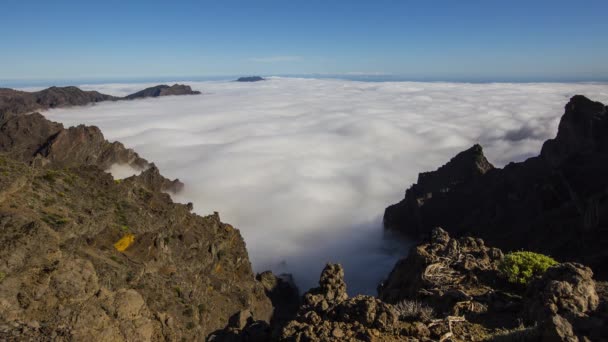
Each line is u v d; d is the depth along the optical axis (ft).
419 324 38.65
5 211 54.65
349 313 39.86
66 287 43.42
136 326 44.65
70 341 37.42
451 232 222.28
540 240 155.33
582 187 167.12
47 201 71.77
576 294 36.63
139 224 92.02
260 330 45.42
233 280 122.42
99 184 98.37
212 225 136.87
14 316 39.04
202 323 78.59
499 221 199.31
